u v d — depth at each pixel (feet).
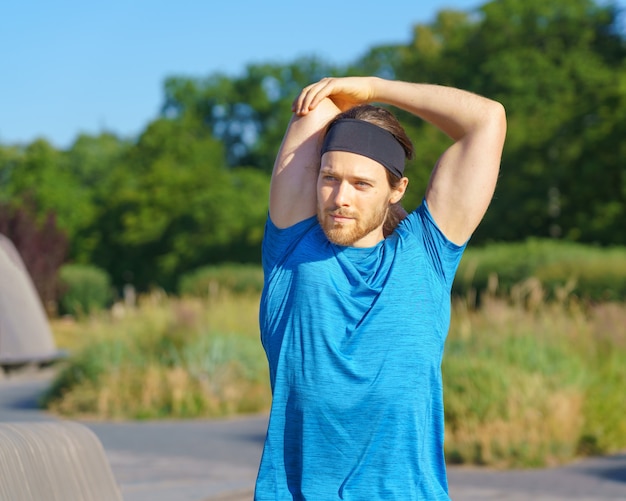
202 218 265.75
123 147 403.34
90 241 287.07
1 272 79.82
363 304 11.68
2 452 14.66
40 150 331.16
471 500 36.63
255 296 96.02
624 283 105.60
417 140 188.85
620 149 180.96
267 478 11.55
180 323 74.79
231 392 67.82
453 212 12.24
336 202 11.51
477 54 231.50
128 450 48.67
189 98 345.92
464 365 50.75
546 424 47.44
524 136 198.59
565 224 198.08
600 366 57.88
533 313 65.87
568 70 216.95
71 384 69.67
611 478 41.91
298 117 12.71
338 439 11.36
